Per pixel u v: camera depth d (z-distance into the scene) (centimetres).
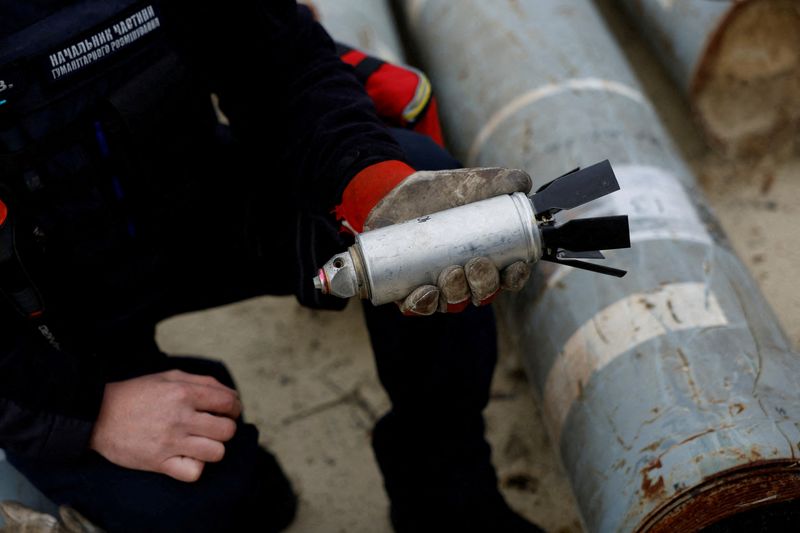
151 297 128
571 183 98
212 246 136
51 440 113
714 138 232
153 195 121
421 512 142
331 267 96
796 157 230
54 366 112
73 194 113
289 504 167
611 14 281
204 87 128
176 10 121
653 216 155
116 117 114
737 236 214
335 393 192
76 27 108
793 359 134
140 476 120
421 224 96
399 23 262
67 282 116
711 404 123
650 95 255
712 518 112
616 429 131
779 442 115
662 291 142
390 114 157
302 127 124
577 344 145
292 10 129
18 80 106
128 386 120
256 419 189
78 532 119
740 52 221
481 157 193
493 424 182
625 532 120
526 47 202
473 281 95
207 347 206
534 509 166
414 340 128
